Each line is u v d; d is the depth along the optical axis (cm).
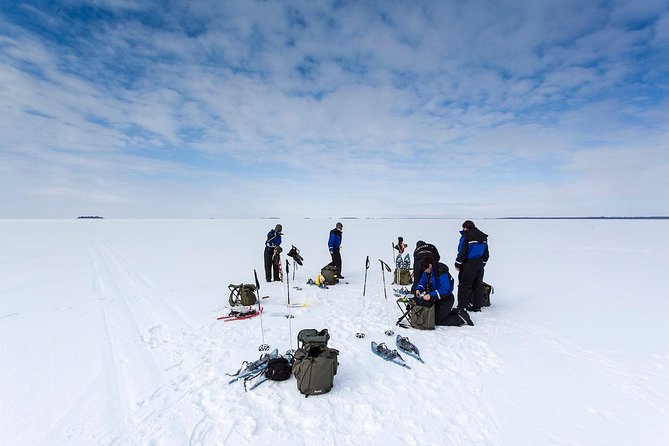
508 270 1080
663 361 415
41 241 2202
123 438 279
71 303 682
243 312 601
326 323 561
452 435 283
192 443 274
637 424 296
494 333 510
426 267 538
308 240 2308
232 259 1355
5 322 562
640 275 984
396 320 577
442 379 373
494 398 337
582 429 290
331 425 295
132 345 468
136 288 823
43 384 363
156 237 2606
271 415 310
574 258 1353
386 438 279
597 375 382
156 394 344
